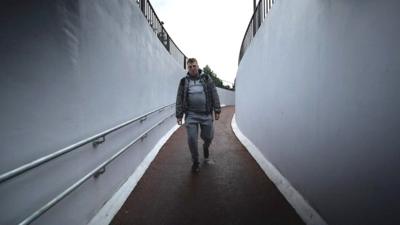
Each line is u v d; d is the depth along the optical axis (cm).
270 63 530
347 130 231
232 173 468
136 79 498
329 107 265
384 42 182
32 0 203
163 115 804
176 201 358
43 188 212
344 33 236
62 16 242
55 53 231
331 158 261
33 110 203
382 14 184
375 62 192
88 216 290
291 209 329
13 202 181
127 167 427
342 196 239
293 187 373
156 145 672
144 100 561
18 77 188
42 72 214
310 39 315
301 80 346
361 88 210
